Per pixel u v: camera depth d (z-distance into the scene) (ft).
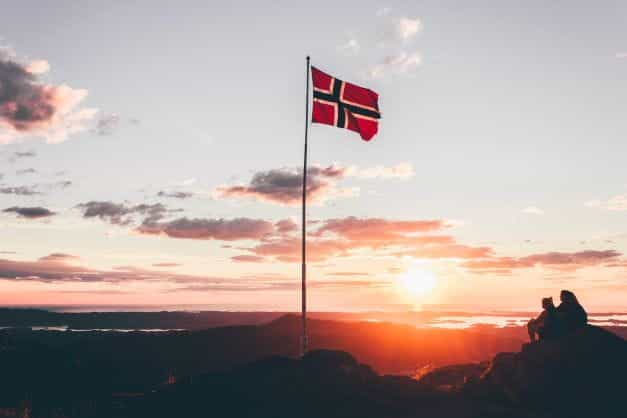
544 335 75.15
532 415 64.49
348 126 93.97
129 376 177.78
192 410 70.64
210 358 244.83
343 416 65.82
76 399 108.06
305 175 93.76
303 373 77.25
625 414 63.98
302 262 90.89
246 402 70.85
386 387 75.92
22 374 157.17
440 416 64.49
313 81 94.38
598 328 73.31
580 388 67.21
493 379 73.82
